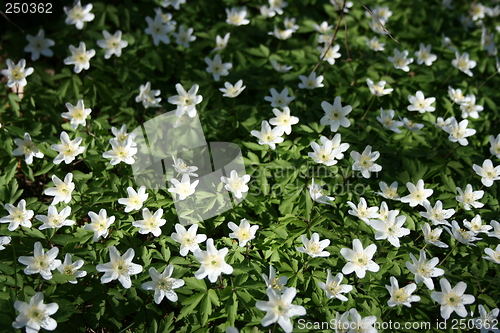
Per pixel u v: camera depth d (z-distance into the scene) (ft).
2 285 2.11
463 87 2.93
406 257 2.25
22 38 2.91
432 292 2.09
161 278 2.10
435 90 2.93
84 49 2.70
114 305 2.12
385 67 2.91
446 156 2.62
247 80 2.83
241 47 2.96
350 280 2.21
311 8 3.25
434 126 2.71
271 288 2.02
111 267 2.10
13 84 2.56
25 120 2.63
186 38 2.94
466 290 2.21
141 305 2.14
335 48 2.87
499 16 3.57
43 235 2.19
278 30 3.02
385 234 2.21
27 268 2.08
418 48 3.15
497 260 2.20
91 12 2.99
